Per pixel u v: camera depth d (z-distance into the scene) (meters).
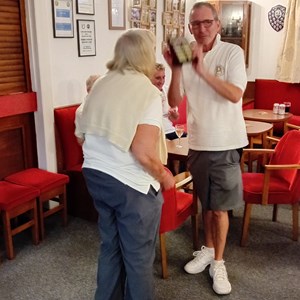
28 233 3.01
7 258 2.65
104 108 1.67
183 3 4.81
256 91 5.57
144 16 4.14
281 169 2.67
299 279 2.45
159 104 1.69
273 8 5.34
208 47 2.14
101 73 3.71
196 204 2.63
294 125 4.54
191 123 2.24
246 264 2.60
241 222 3.21
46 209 3.38
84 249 2.79
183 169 3.48
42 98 3.13
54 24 3.14
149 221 1.78
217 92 2.03
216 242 2.36
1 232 2.95
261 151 3.03
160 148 1.82
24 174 3.01
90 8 3.45
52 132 3.26
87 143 1.76
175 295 2.29
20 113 3.05
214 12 2.09
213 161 2.19
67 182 3.05
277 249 2.80
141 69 1.72
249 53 5.62
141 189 1.73
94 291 2.32
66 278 2.45
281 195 2.74
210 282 2.41
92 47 3.54
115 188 1.71
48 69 3.15
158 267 2.56
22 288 2.34
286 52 5.21
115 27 3.77
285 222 3.21
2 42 2.85
